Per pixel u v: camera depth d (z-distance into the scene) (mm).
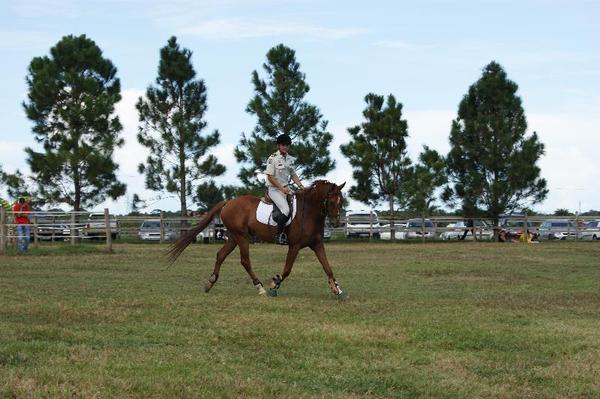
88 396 6648
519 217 42281
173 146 40500
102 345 8828
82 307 11562
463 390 7328
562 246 34438
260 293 14055
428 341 9406
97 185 41000
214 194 41406
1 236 25719
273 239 13812
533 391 7371
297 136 41000
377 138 42812
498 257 25797
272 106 40219
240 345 9117
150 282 16125
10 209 33562
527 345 9289
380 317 11109
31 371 7367
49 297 12906
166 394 6820
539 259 24797
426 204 41844
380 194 43531
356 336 9531
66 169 40594
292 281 16906
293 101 40875
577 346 9156
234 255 26281
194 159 41031
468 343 9328
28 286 14773
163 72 41219
